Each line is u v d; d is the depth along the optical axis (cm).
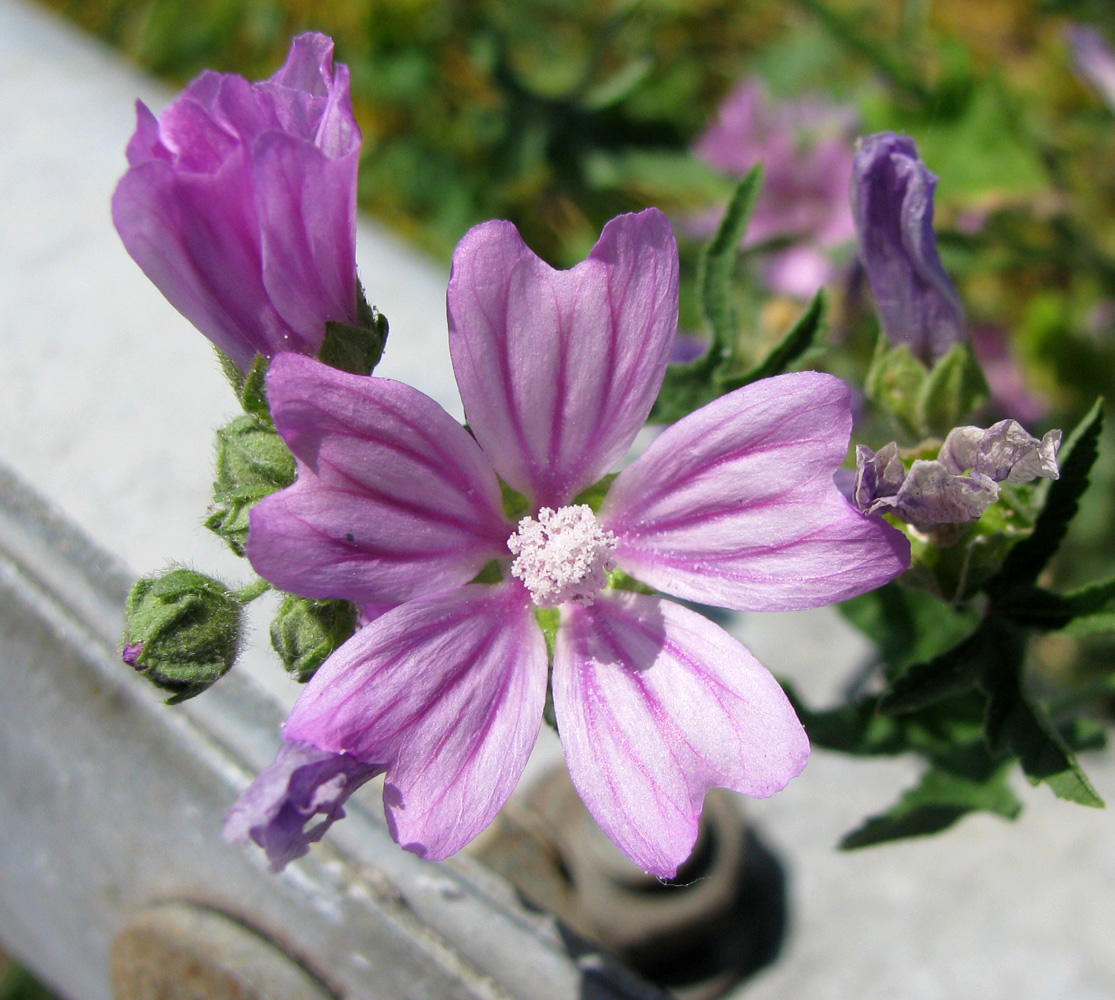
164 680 9
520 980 11
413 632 8
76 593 13
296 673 9
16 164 18
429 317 17
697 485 9
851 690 15
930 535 10
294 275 8
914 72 20
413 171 23
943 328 11
